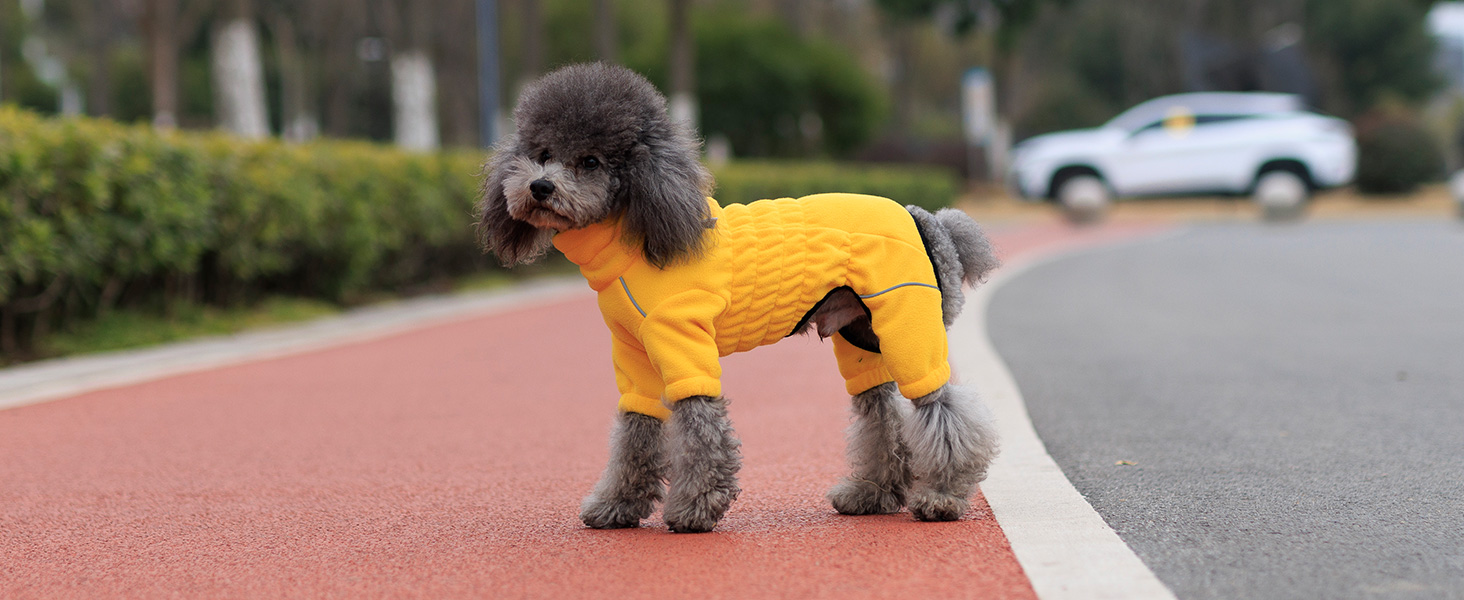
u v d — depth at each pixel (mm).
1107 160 27328
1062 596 3264
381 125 56906
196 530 4406
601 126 3887
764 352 9305
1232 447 5422
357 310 13047
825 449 5621
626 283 4035
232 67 26406
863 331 4461
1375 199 32125
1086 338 9648
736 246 4125
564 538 4141
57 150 9141
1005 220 31906
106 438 6309
